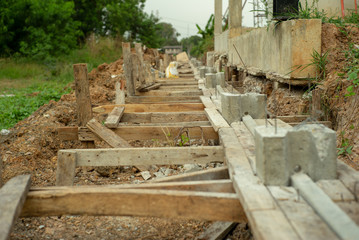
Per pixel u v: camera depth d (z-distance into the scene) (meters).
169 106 6.91
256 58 8.80
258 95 4.92
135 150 4.20
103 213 2.86
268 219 2.30
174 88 10.74
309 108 5.41
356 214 2.37
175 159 4.19
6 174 5.09
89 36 34.78
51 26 27.25
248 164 3.29
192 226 3.91
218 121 5.02
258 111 4.94
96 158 4.21
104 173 5.32
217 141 6.12
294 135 2.84
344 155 4.41
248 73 9.77
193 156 4.17
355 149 4.29
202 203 2.78
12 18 26.23
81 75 5.24
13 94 14.06
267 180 2.79
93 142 5.41
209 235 3.60
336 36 5.86
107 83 11.91
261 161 2.83
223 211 2.78
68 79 20.27
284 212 2.38
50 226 3.96
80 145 6.56
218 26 19.03
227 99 4.89
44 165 5.61
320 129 2.97
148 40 43.56
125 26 40.59
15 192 2.77
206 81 9.24
